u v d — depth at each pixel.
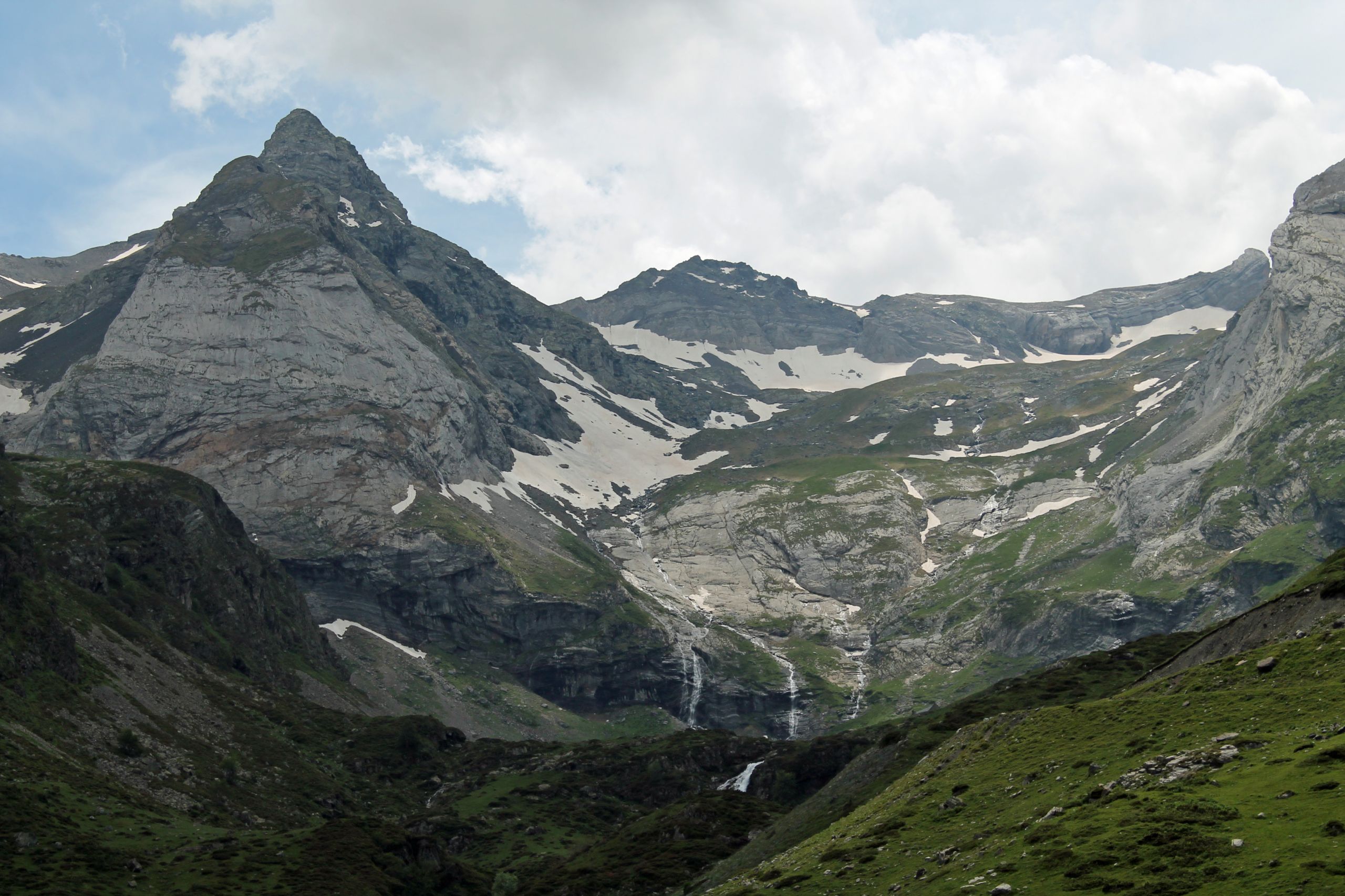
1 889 112.75
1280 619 90.88
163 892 124.12
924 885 67.94
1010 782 82.88
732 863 129.25
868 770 133.25
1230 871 50.88
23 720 153.62
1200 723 73.62
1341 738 59.44
